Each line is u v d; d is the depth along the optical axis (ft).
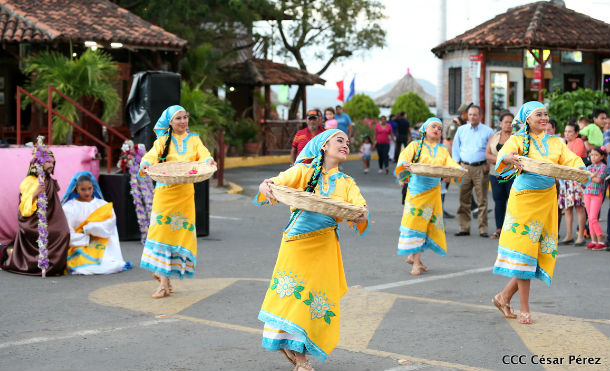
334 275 18.22
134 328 22.35
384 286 28.43
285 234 18.17
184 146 27.35
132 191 37.99
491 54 86.33
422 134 32.22
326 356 18.02
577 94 67.36
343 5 122.01
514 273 22.79
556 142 23.88
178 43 76.54
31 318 23.47
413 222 30.91
